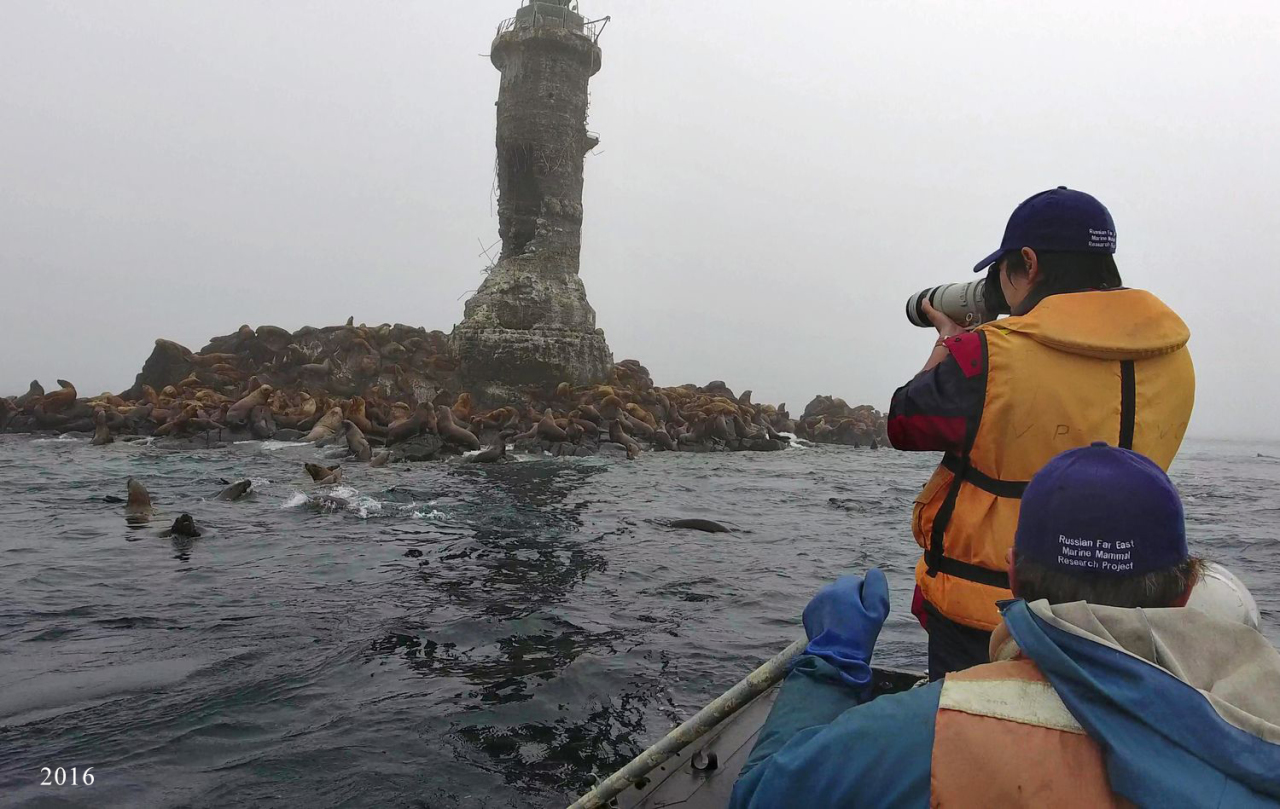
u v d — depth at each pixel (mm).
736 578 8281
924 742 1298
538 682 5078
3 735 4180
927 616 2605
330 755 4020
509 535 10500
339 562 8562
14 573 7777
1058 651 1276
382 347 34875
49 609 6594
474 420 26234
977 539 2311
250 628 6148
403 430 22656
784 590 7758
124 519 11008
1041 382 2172
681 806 2693
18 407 28516
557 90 36719
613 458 24938
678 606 7047
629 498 15023
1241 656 1292
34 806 3467
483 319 35656
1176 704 1176
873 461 29922
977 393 2264
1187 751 1145
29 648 5602
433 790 3688
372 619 6445
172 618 6391
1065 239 2350
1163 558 1370
